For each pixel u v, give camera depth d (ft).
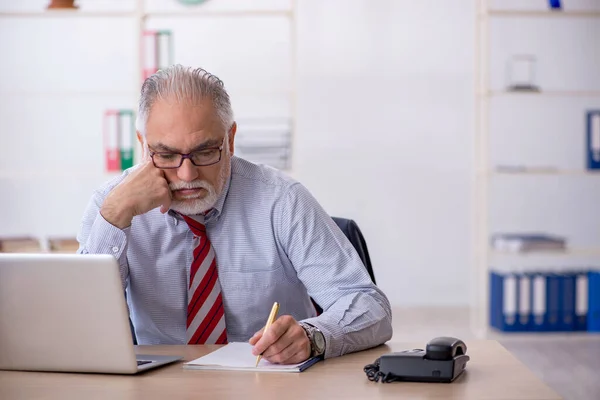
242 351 5.45
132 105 18.24
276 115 18.43
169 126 5.72
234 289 6.40
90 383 4.70
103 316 4.80
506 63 18.21
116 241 5.99
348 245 6.32
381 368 4.71
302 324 5.29
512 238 16.40
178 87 5.76
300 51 18.40
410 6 18.39
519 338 15.65
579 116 18.54
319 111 18.47
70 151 18.20
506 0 18.34
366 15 18.39
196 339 6.27
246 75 18.30
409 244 18.63
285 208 6.35
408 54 18.42
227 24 18.24
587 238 18.69
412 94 18.45
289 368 4.93
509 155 18.58
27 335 4.94
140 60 14.79
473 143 18.52
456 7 18.39
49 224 18.33
